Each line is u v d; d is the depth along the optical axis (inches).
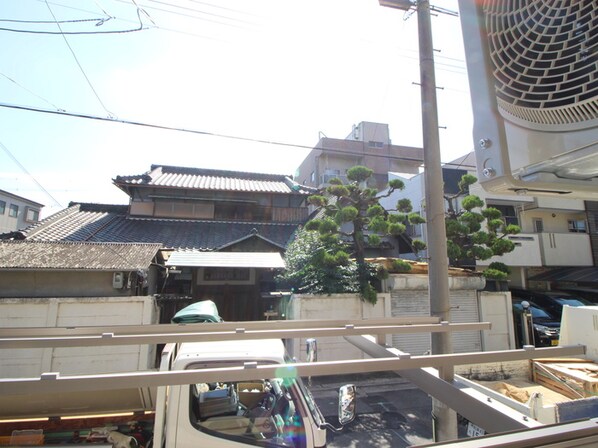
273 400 111.3
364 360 50.0
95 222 463.5
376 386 293.9
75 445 93.4
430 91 173.2
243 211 526.9
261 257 370.9
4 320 271.4
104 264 301.1
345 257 324.5
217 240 445.4
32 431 100.6
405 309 356.2
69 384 42.7
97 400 109.5
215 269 384.2
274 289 393.7
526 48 35.9
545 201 604.1
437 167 167.0
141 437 107.4
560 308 466.9
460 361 53.6
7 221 981.2
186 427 89.6
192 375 45.4
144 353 286.8
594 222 633.6
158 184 482.9
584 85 32.0
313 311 326.3
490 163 38.6
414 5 191.0
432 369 61.5
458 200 547.2
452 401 54.1
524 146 37.6
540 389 198.1
